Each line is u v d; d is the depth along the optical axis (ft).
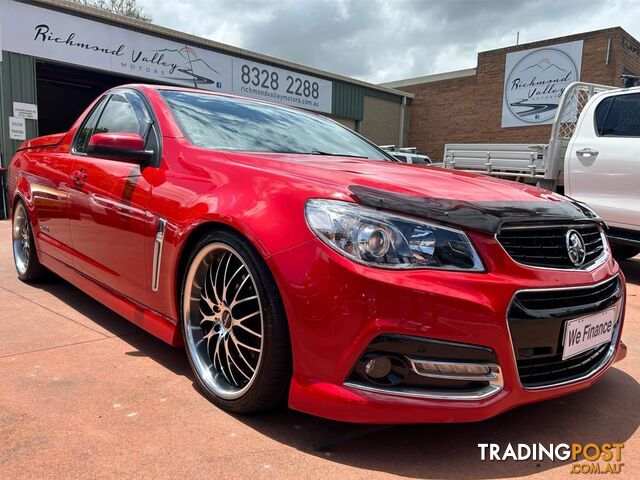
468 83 68.03
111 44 40.14
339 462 6.02
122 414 6.92
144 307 8.75
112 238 9.29
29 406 7.06
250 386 6.62
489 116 66.18
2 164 34.58
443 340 5.71
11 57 34.71
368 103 66.80
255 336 6.73
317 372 6.02
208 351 7.59
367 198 6.10
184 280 7.64
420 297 5.65
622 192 16.39
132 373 8.24
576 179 17.78
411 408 5.76
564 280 6.43
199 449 6.15
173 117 9.15
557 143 19.25
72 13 37.55
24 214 13.70
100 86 57.57
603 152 16.93
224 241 6.89
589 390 8.44
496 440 6.71
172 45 44.32
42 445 6.12
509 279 6.02
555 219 6.63
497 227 6.06
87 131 11.38
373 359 5.81
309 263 5.97
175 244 7.62
